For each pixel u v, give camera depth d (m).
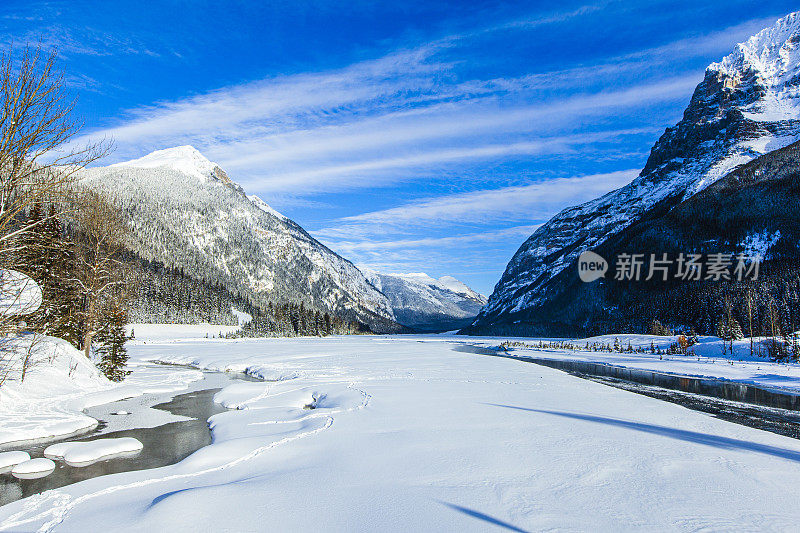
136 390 24.17
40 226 21.81
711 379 31.53
